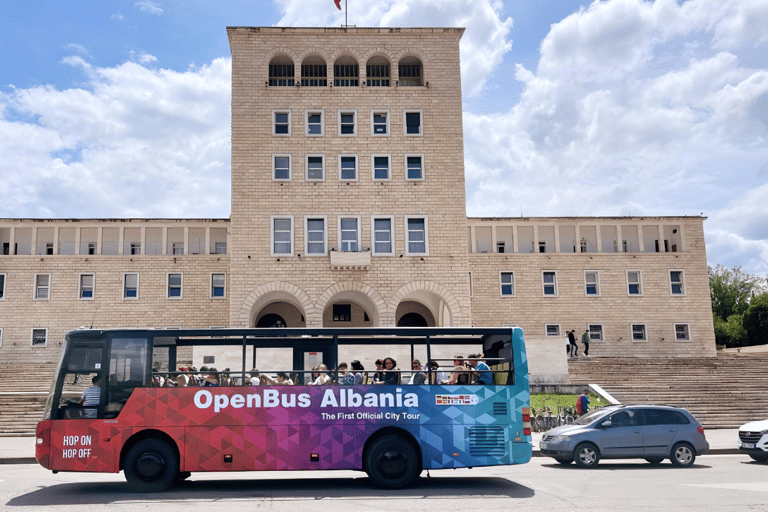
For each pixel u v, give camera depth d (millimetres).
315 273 36844
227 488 14750
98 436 14234
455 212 37750
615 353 47438
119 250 46312
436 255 37375
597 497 13078
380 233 37656
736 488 14242
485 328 15344
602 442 19234
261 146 37750
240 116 37906
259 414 14445
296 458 14344
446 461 14547
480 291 47781
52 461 14141
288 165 37844
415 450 14703
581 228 50438
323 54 38781
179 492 14078
